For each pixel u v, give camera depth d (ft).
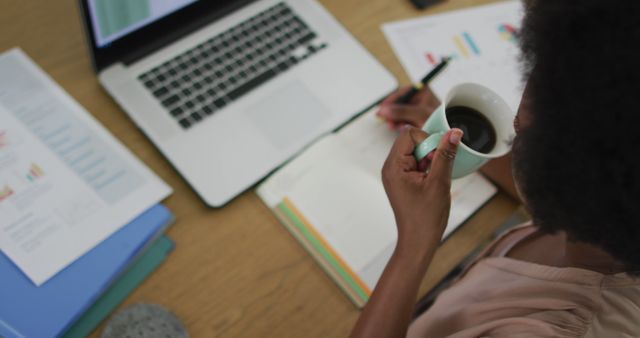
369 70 2.66
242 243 2.17
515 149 1.37
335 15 2.88
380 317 1.77
